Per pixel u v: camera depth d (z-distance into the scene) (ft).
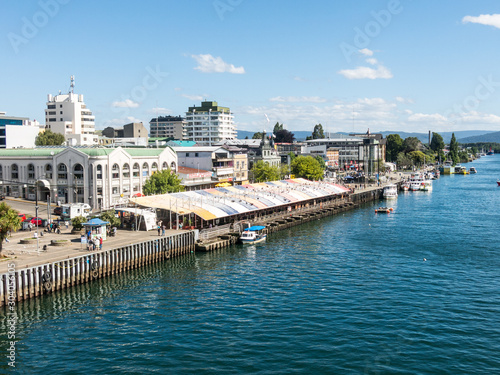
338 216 524.11
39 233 317.22
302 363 160.97
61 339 181.68
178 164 629.10
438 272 272.10
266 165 651.25
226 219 405.59
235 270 281.33
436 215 517.55
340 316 202.80
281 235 399.44
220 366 159.22
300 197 510.99
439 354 167.53
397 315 203.62
